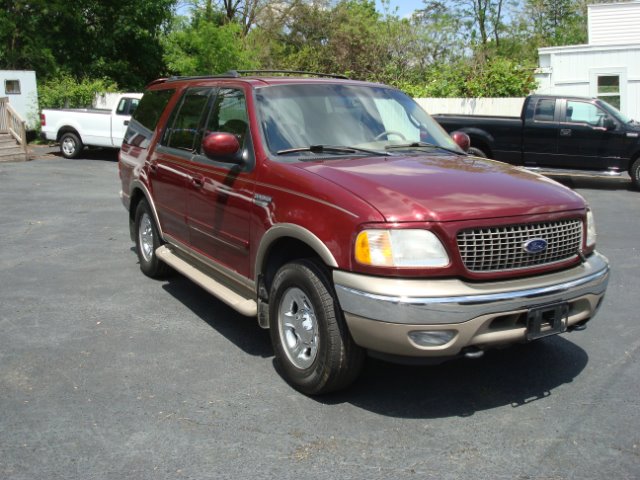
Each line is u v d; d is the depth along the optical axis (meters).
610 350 4.93
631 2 20.45
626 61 18.62
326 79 5.43
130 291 6.34
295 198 4.08
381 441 3.59
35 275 6.86
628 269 7.27
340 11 35.66
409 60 28.19
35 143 22.17
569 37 39.25
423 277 3.55
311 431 3.69
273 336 4.33
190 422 3.78
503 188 3.97
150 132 6.57
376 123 5.09
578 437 3.64
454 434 3.67
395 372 4.51
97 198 11.91
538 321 3.73
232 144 4.52
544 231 3.85
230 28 26.69
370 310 3.55
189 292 6.33
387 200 3.69
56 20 26.00
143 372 4.47
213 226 5.07
